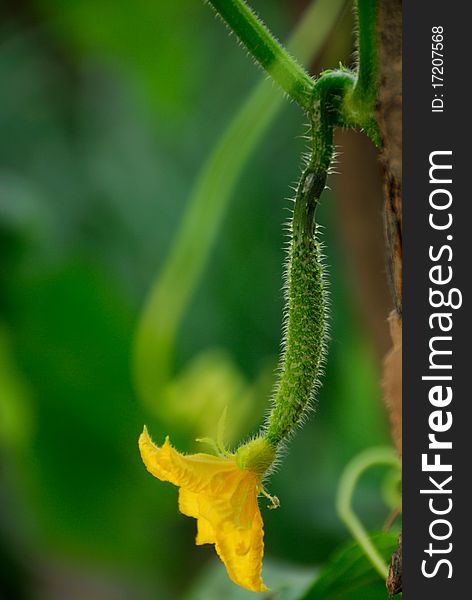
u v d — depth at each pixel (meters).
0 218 0.95
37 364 0.97
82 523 0.99
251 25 0.47
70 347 0.97
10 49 1.30
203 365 0.86
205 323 1.28
